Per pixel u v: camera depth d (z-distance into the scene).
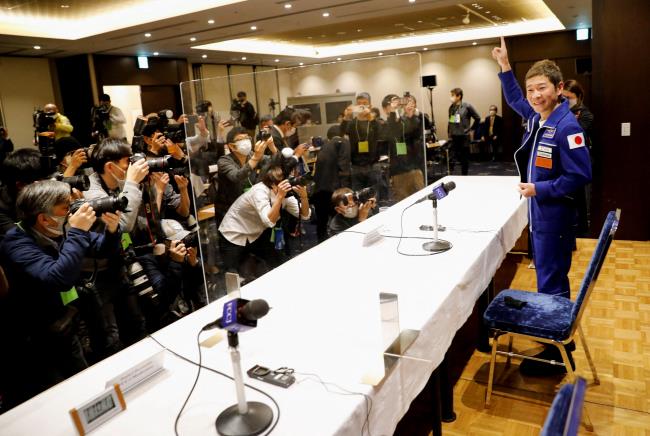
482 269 2.36
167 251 2.91
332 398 1.31
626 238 4.75
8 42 7.38
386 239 2.70
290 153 2.98
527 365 2.59
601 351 2.74
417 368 1.63
